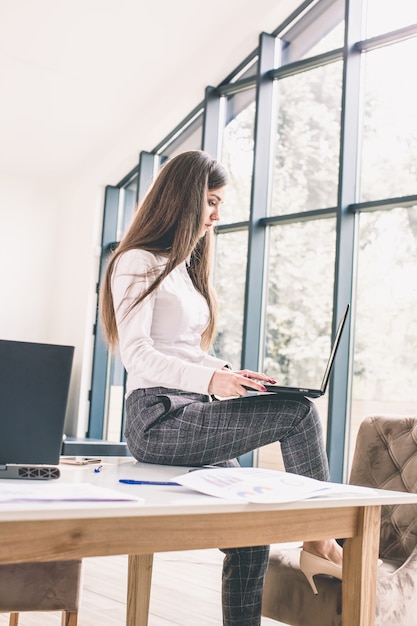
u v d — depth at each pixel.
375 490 1.42
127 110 7.22
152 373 1.61
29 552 0.96
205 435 1.63
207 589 3.66
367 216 5.31
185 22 6.33
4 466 1.24
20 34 6.32
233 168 6.59
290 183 5.97
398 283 5.07
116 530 1.04
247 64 6.71
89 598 3.29
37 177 8.21
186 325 1.80
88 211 8.02
